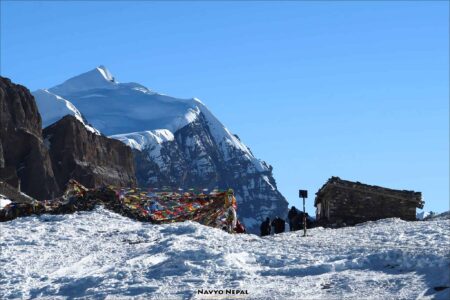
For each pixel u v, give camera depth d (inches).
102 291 1210.0
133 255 1510.8
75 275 1374.3
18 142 7657.5
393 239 1510.8
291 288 1124.5
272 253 1397.6
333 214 2726.4
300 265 1283.2
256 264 1333.7
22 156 7652.6
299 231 1973.4
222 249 1450.5
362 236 1620.3
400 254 1244.5
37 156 7642.7
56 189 7677.2
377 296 1027.3
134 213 2092.8
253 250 1439.5
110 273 1310.3
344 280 1142.3
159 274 1279.5
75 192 2268.7
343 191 2743.6
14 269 1457.9
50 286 1293.1
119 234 1792.6
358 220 2728.8
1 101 7726.4
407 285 1057.5
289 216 2546.8
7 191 4372.5
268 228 2402.8
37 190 7495.1
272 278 1211.2
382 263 1230.9
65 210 2118.6
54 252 1610.5
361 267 1230.3
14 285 1341.0
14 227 1926.7
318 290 1101.1
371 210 2738.7
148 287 1195.9
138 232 1802.4
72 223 1950.1
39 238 1763.0
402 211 2728.8
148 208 2110.0
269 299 1069.8
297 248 1462.8
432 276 1088.2
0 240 1752.0
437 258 1174.3
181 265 1299.2
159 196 2137.1
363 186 2743.6
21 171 7539.4
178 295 1144.8
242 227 2081.7
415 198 2726.4
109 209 2118.6
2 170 6481.3
